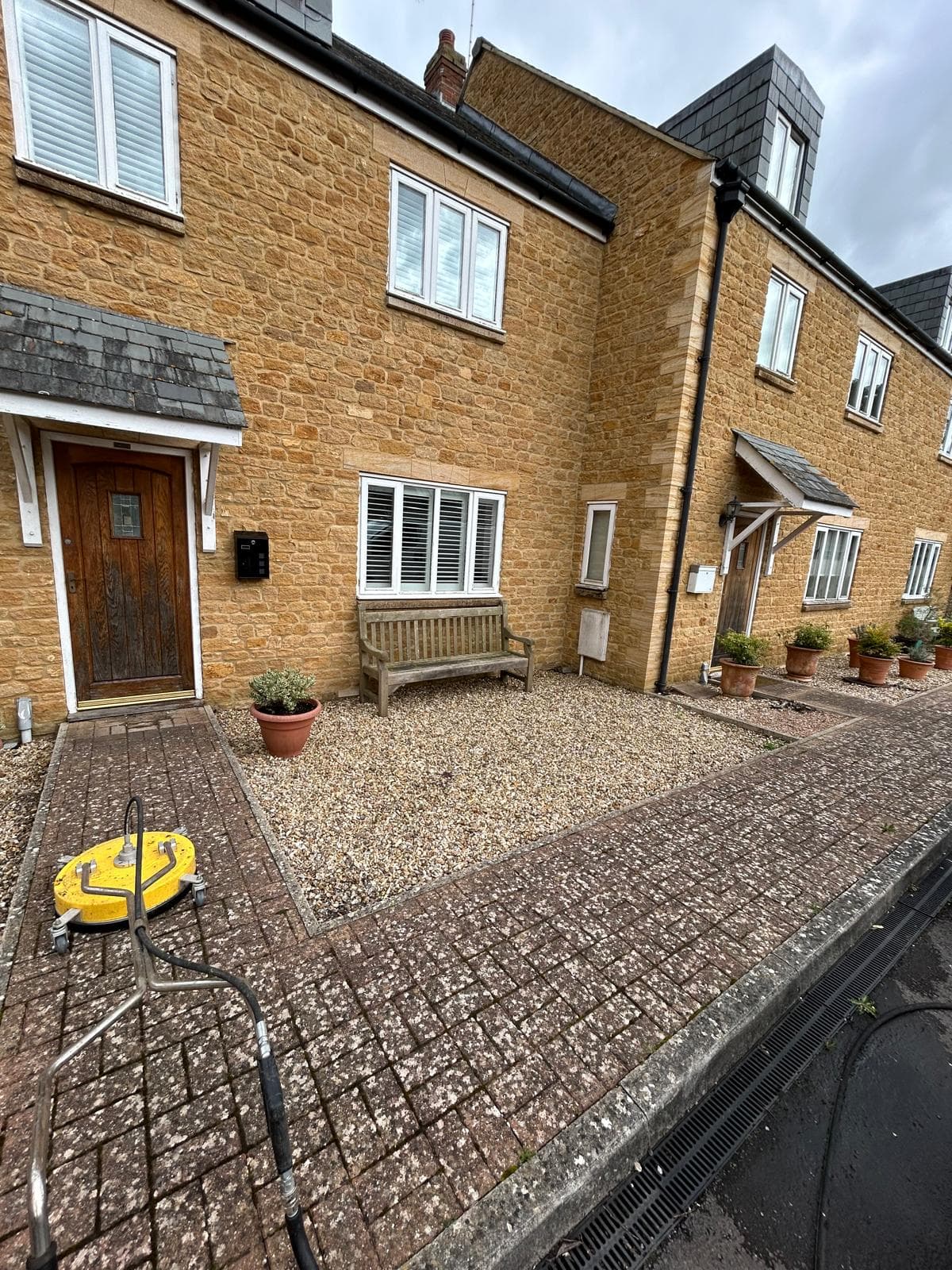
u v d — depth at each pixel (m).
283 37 4.42
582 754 4.80
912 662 8.63
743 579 8.02
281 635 5.43
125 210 4.11
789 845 3.46
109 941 2.31
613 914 2.69
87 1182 1.47
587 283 6.94
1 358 3.28
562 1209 1.53
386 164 5.19
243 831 3.16
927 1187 1.76
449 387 6.04
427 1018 2.03
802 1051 2.23
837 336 7.96
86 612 4.61
